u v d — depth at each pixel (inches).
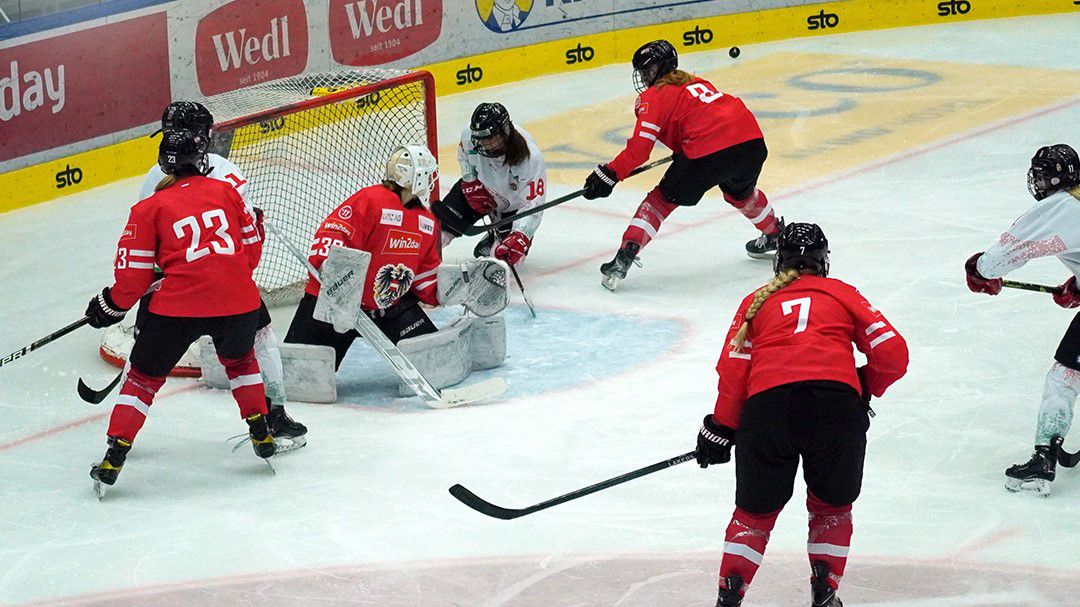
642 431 558.6
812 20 1333.7
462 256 826.8
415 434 566.3
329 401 607.5
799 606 423.5
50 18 948.0
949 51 1251.8
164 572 454.3
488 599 430.3
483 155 711.1
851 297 409.4
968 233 809.5
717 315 704.4
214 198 503.5
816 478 394.3
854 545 459.5
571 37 1273.4
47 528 490.3
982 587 430.6
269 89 836.0
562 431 561.3
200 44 1042.1
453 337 616.1
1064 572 437.7
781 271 420.2
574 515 485.1
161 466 542.9
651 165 730.2
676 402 588.1
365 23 1143.6
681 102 714.8
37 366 668.7
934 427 551.5
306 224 786.2
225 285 502.0
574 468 525.3
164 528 486.6
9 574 455.5
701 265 791.1
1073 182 479.5
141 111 1019.9
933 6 1344.7
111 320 499.5
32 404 620.4
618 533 471.2
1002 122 1031.0
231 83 1068.5
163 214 491.5
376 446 554.3
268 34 1083.3
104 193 984.3
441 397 597.6
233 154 755.4
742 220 874.8
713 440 414.9
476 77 1225.4
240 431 578.9
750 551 397.4
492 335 637.9
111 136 1004.6
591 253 821.9
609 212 904.3
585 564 451.2
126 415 503.5
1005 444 534.3
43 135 959.6
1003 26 1330.0
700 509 487.8
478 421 577.3
